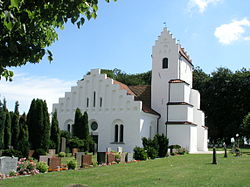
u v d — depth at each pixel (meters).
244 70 67.75
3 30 6.45
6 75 8.12
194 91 48.69
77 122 39.09
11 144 31.09
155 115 43.56
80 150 35.84
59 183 14.67
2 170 16.69
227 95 64.62
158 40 47.31
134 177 16.95
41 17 7.04
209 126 66.94
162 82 46.06
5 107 30.52
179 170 20.52
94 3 7.29
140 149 29.39
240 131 63.06
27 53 7.21
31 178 16.09
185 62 49.31
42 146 31.41
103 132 41.59
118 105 41.22
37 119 31.67
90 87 43.22
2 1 5.96
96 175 17.61
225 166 23.41
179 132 42.31
